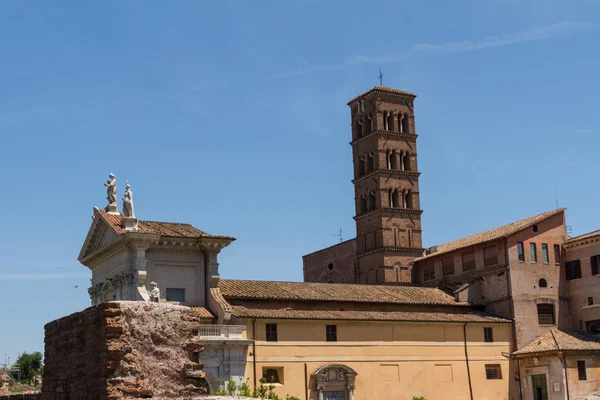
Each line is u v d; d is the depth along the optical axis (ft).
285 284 259.39
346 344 239.50
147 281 228.63
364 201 360.07
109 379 76.18
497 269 283.38
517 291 278.87
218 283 241.14
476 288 289.12
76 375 85.97
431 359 254.27
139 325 79.20
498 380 266.16
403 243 344.90
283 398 224.12
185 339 81.05
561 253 293.64
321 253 386.32
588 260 285.43
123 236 226.17
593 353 264.93
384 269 335.88
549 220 294.46
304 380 229.25
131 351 77.82
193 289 234.79
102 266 252.83
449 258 312.09
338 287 268.62
